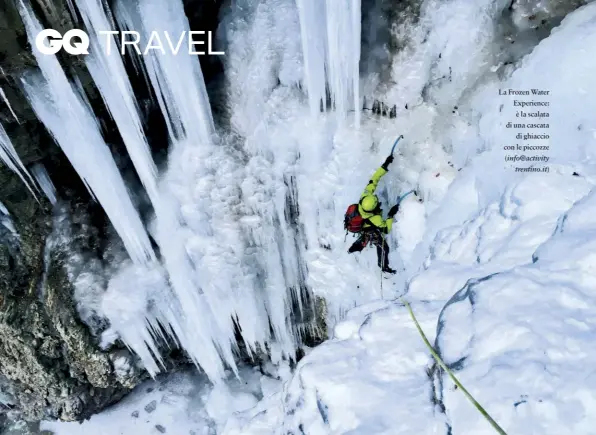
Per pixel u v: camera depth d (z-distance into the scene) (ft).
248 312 23.94
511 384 7.32
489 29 16.79
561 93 14.34
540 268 8.84
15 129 19.21
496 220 11.91
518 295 8.50
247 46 20.62
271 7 20.15
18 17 15.29
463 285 10.55
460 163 17.63
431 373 9.00
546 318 7.93
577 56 14.16
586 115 13.46
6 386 25.99
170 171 21.83
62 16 15.80
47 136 20.62
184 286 23.11
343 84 18.35
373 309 11.56
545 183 11.46
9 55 16.15
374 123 19.38
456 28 17.07
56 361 24.73
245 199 21.52
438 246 13.73
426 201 18.60
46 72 16.97
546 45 15.25
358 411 9.18
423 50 17.98
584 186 11.06
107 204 20.95
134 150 20.06
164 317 24.18
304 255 22.74
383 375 9.56
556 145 13.98
